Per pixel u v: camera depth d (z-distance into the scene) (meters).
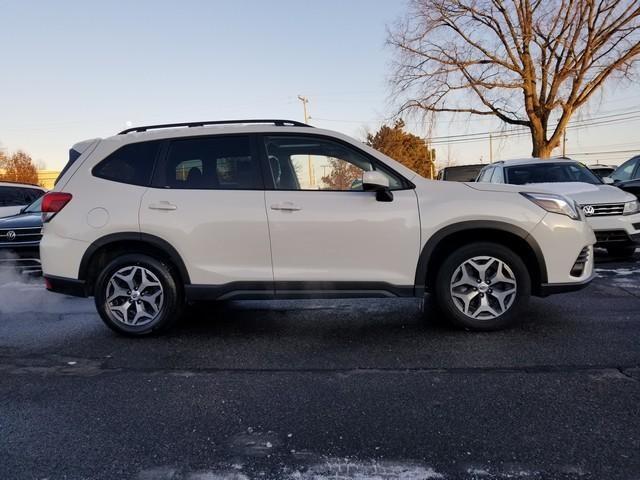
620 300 4.83
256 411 2.72
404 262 3.85
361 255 3.86
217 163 4.04
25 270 8.08
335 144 4.02
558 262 3.81
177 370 3.37
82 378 3.27
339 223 3.83
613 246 7.06
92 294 4.14
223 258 3.93
